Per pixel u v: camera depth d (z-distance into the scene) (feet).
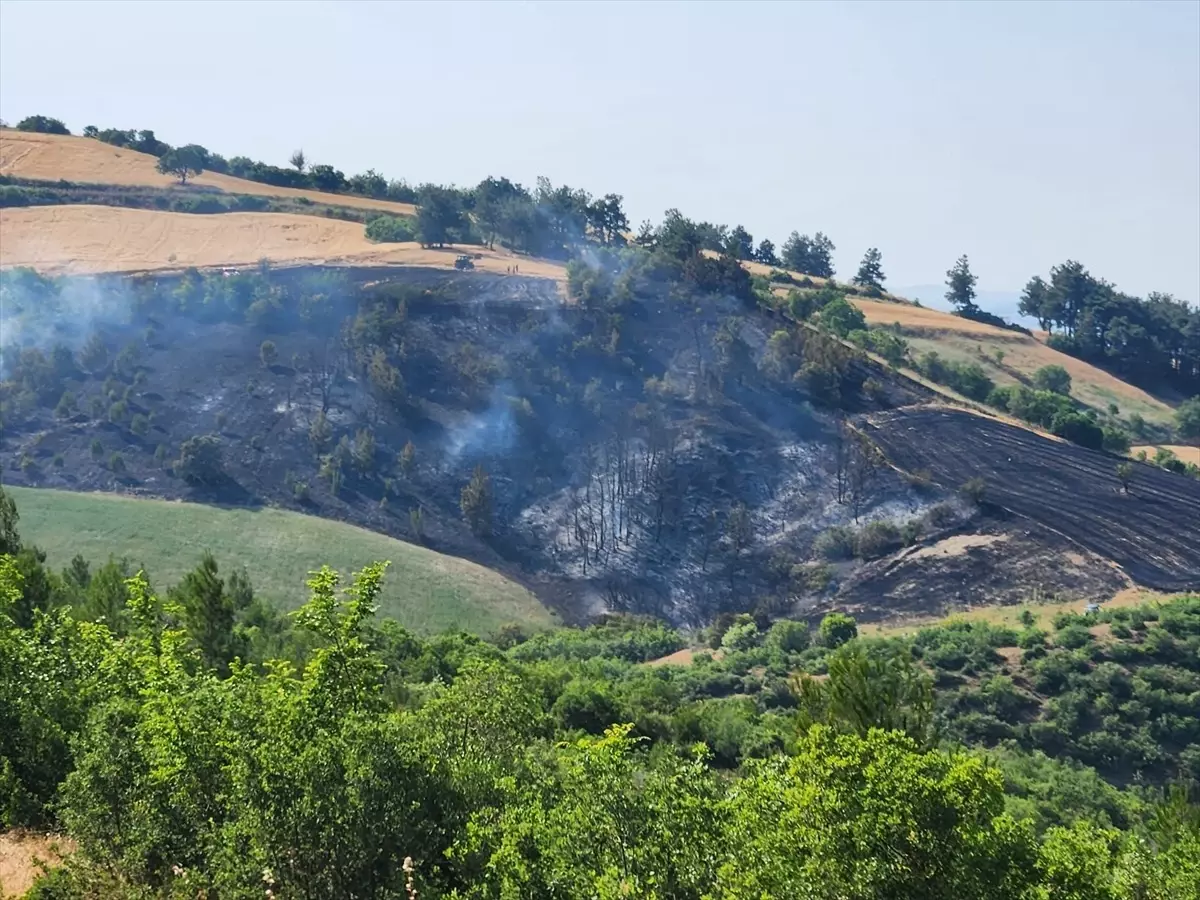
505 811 58.13
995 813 47.37
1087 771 163.02
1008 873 45.57
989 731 179.42
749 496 317.63
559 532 305.94
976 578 271.08
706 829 52.19
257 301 382.42
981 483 307.37
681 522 307.58
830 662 78.79
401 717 80.18
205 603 128.36
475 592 266.16
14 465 298.35
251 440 319.68
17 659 79.71
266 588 247.91
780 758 57.31
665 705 176.65
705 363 371.15
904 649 206.39
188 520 276.00
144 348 361.71
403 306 377.71
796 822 47.57
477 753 77.87
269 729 57.21
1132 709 176.96
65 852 67.41
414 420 338.34
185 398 337.52
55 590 129.70
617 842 52.26
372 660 65.10
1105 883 55.31
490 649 209.97
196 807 58.85
